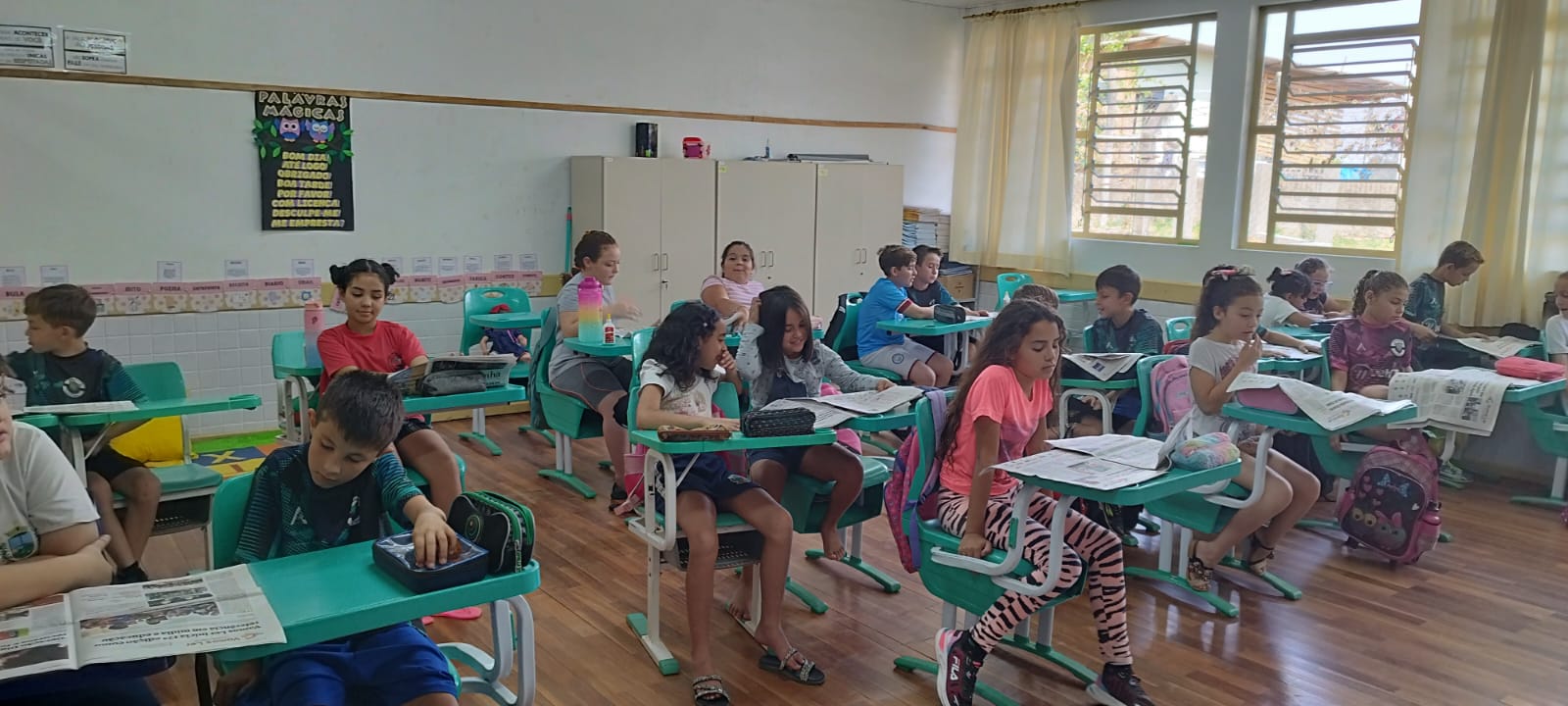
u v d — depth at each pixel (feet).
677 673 9.18
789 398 10.08
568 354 13.88
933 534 8.41
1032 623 10.37
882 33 24.53
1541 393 12.80
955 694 8.36
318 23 17.35
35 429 6.07
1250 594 11.36
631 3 20.62
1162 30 22.21
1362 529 12.55
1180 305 22.09
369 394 6.04
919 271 19.52
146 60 15.99
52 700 5.49
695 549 8.66
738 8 22.09
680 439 8.31
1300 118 20.22
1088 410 13.38
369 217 18.24
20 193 15.26
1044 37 23.63
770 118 22.93
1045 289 14.75
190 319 16.80
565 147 20.20
